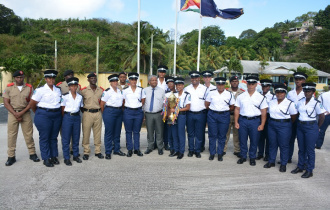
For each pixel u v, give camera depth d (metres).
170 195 4.35
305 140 5.45
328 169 5.89
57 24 75.69
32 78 30.56
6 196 4.21
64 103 5.82
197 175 5.30
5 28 61.72
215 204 4.07
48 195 4.27
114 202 4.07
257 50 76.25
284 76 45.03
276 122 5.74
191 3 12.23
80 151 7.00
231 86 7.02
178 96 6.52
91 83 6.21
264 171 5.68
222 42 82.25
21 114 5.69
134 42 36.72
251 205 4.06
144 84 31.12
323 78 43.38
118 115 6.41
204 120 6.56
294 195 4.45
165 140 7.30
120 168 5.63
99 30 73.25
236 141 6.88
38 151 6.85
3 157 6.25
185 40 84.56
